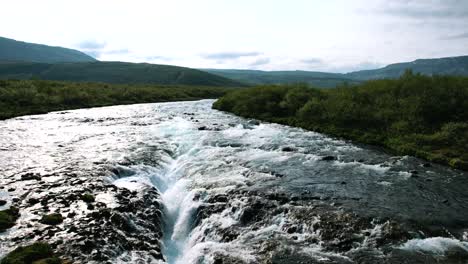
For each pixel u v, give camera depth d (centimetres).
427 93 3506
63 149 2736
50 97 6262
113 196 1716
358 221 1442
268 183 1925
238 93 6384
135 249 1308
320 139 3244
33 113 5241
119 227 1420
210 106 6900
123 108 6328
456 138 2794
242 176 2064
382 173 2148
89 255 1202
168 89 10812
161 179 2188
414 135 2977
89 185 1853
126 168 2227
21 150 2694
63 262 1142
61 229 1370
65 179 1959
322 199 1692
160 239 1470
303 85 5375
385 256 1194
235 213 1577
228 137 3266
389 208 1581
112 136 3334
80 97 6869
